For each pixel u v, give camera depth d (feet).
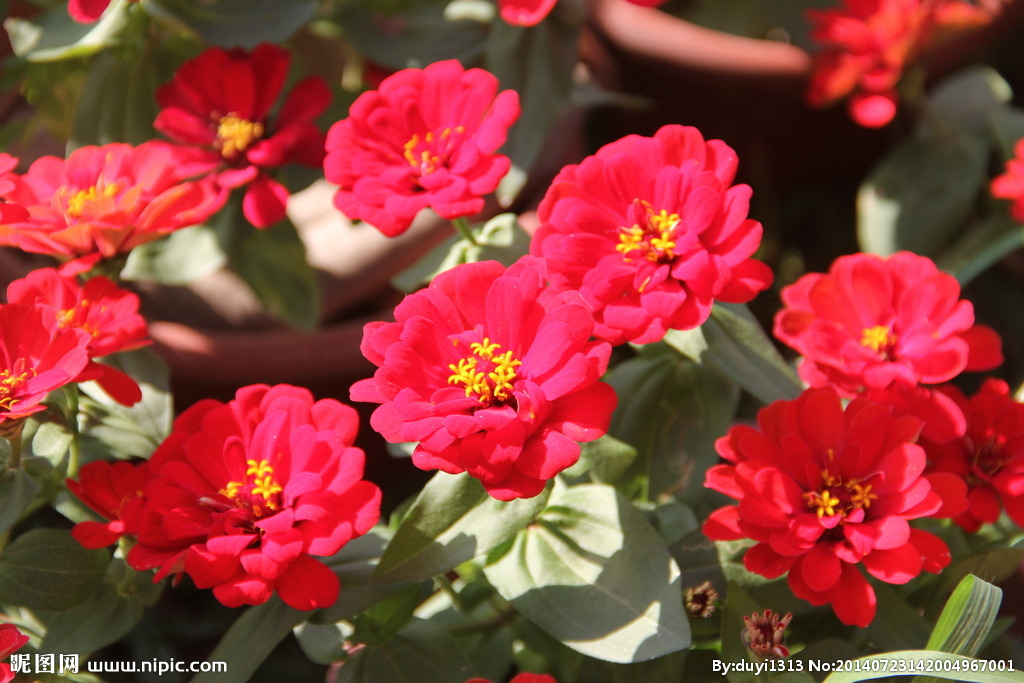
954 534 2.47
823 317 2.41
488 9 2.84
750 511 2.27
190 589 2.94
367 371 2.79
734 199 2.31
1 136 2.97
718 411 2.53
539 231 2.35
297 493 2.26
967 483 2.36
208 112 2.64
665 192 2.33
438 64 2.44
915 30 2.87
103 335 2.37
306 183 2.72
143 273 2.70
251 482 2.30
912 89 3.01
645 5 2.60
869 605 2.26
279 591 2.26
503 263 2.47
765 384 2.40
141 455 2.46
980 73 3.34
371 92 2.44
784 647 2.29
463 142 2.41
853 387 2.39
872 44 2.92
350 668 2.41
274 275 2.74
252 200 2.61
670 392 2.54
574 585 2.34
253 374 2.77
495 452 2.19
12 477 2.32
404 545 2.31
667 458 2.52
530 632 2.51
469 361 2.24
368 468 2.87
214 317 2.89
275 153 2.59
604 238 2.33
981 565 2.37
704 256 2.29
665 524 2.47
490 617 2.58
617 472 2.44
